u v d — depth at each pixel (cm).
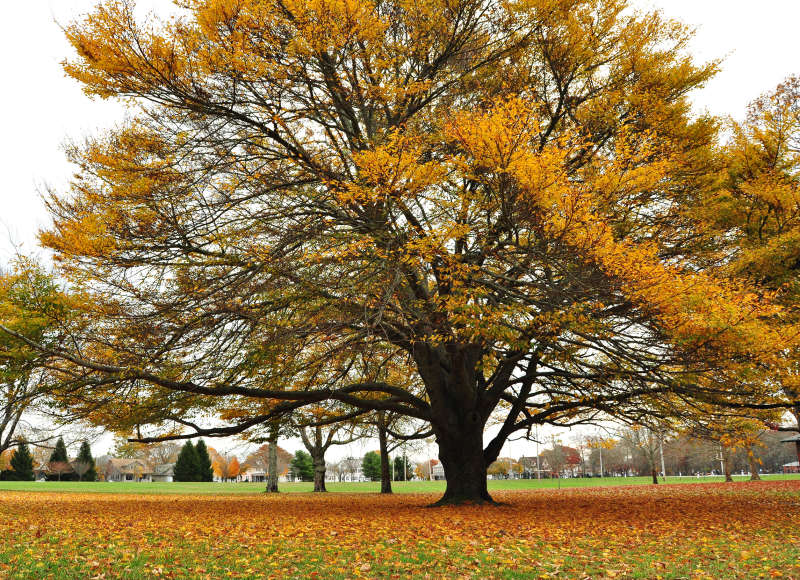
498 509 1280
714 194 1136
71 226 1006
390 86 1054
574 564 632
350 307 1097
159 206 1088
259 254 1091
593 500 1766
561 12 1115
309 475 6669
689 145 1132
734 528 935
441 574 584
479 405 1405
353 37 977
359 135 1220
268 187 1144
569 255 923
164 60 970
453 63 1220
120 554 657
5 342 1079
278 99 1043
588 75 1187
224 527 938
